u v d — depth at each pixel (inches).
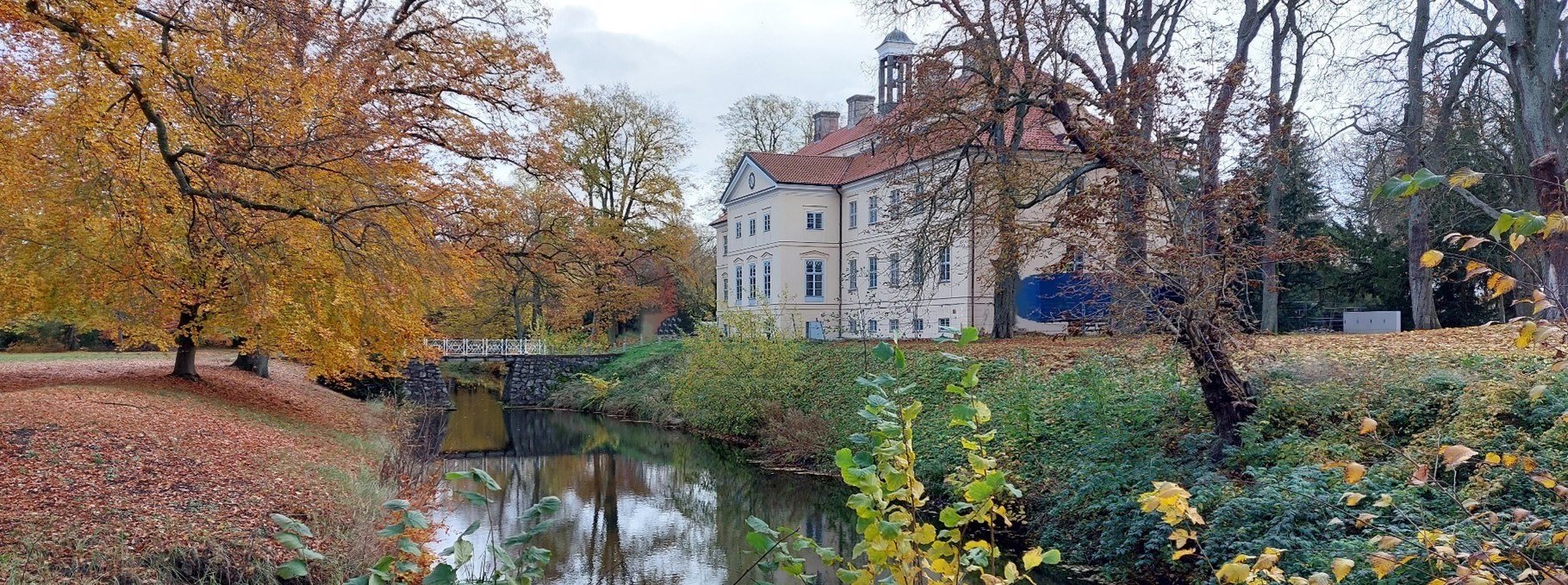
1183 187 514.9
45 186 422.3
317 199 514.9
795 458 821.2
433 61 821.9
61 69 386.3
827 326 1291.8
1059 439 578.6
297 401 829.8
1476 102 1043.3
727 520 619.2
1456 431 397.7
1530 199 977.5
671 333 2150.6
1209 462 467.8
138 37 379.6
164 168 446.0
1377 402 470.6
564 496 705.0
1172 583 406.3
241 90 456.8
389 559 130.7
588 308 1769.2
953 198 897.5
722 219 2143.2
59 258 501.4
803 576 152.0
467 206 759.1
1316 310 1293.1
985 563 158.7
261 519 374.6
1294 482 387.2
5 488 367.6
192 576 323.0
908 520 151.8
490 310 1860.2
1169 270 458.3
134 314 565.3
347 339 665.6
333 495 434.3
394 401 1091.9
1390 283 1208.2
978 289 1344.7
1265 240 751.7
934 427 666.2
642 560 519.2
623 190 1830.7
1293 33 1080.8
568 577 483.8
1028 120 1190.9
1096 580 438.3
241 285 502.3
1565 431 357.7
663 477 786.2
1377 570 151.1
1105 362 627.5
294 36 546.6
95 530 333.7
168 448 474.3
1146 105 564.4
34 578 288.4
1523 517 150.9
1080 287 507.8
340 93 559.8
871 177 1551.4
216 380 820.0
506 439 1034.1
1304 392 494.3
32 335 1376.7
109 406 560.7
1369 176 1098.7
